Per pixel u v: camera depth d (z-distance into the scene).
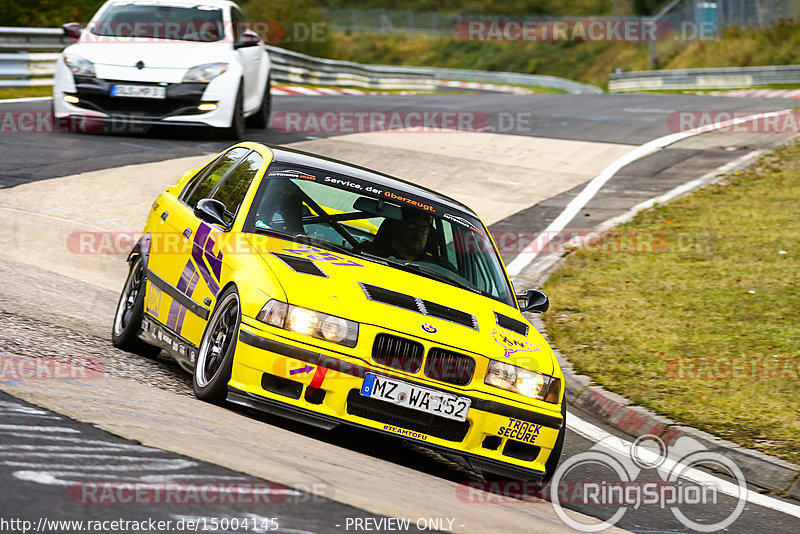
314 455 15.06
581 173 51.62
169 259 20.78
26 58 65.62
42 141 45.12
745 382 25.17
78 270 28.94
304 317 16.39
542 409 17.11
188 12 50.06
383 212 19.98
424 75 126.81
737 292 32.97
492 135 60.19
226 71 47.53
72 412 14.34
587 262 36.72
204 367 17.77
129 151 45.00
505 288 20.25
